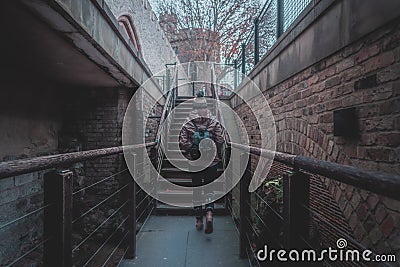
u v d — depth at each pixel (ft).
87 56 10.11
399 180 2.62
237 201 13.76
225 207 13.87
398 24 5.79
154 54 31.53
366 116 6.82
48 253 4.53
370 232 6.68
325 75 8.89
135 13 23.43
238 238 10.58
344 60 7.79
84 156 5.80
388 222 6.03
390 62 6.02
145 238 10.59
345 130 7.39
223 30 49.49
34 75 12.74
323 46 8.80
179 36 51.88
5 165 3.50
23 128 11.92
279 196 9.24
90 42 8.74
